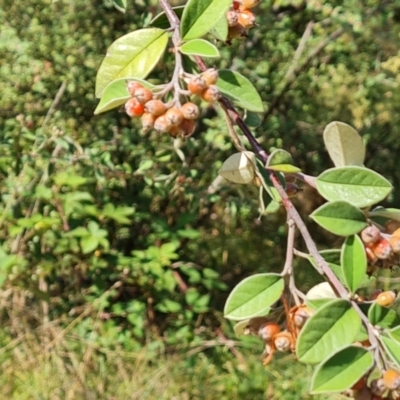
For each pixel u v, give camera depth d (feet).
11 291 14.88
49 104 15.93
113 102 4.03
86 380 14.70
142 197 16.51
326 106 19.27
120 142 15.53
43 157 13.20
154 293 16.17
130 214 14.42
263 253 20.20
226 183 16.15
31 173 13.84
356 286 3.56
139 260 14.78
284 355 15.96
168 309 15.66
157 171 15.28
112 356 14.99
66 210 13.69
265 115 17.67
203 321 17.74
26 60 15.24
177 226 15.25
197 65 4.32
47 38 15.43
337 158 4.23
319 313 3.36
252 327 3.94
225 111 4.23
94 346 14.94
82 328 15.16
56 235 13.84
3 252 13.16
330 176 3.92
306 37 17.24
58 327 15.06
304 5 17.54
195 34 4.06
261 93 16.94
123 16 15.61
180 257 19.38
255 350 16.08
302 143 19.10
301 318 3.61
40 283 15.35
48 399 14.28
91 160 13.20
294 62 17.17
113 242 17.57
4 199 13.82
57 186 13.91
